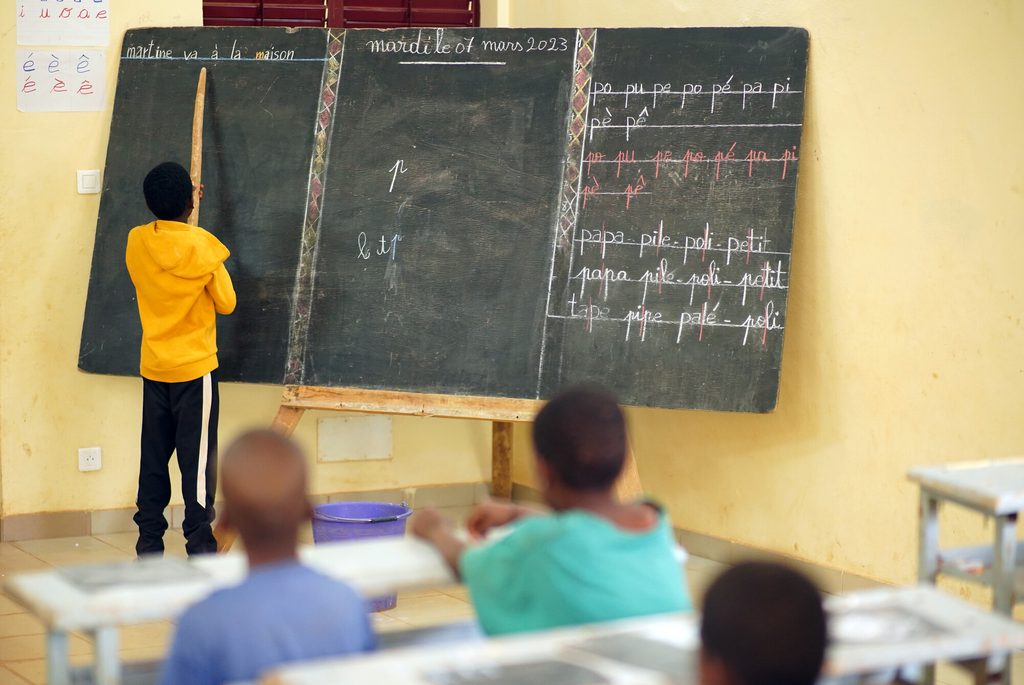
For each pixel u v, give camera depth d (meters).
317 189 4.86
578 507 2.11
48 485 5.36
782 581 1.43
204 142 4.98
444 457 6.04
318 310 4.79
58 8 5.20
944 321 4.13
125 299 5.05
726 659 1.41
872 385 4.39
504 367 4.62
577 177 4.66
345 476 5.83
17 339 5.27
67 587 1.97
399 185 4.80
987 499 2.45
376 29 4.93
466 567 2.13
